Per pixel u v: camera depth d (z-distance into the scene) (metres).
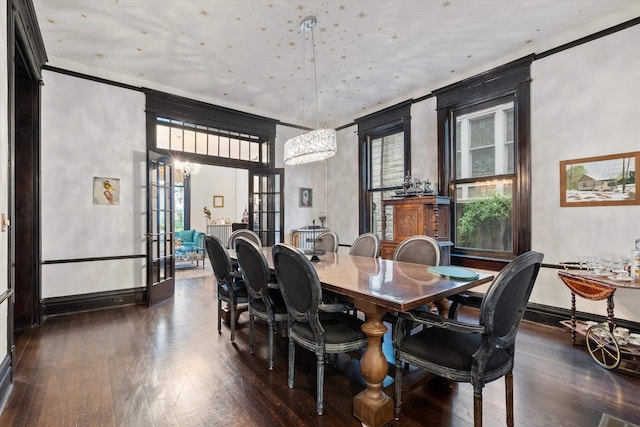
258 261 2.28
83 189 3.66
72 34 3.02
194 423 1.68
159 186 4.21
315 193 5.99
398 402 1.71
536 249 3.25
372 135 5.34
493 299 1.35
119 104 3.90
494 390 2.00
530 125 3.29
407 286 1.81
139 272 4.04
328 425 1.67
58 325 3.20
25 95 3.22
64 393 1.96
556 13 2.73
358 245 3.40
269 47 3.28
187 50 3.33
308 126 5.87
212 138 4.86
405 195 4.04
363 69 3.78
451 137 4.11
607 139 2.79
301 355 2.54
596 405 1.82
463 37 3.11
